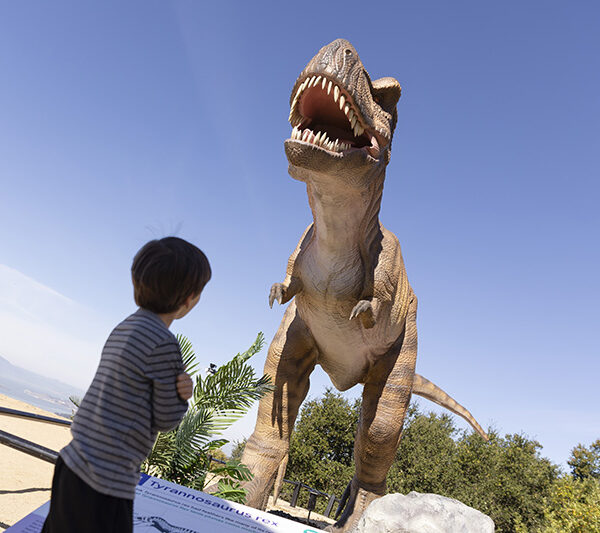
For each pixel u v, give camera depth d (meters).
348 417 18.95
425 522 2.91
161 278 1.98
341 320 5.05
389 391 5.57
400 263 5.28
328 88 4.05
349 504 5.82
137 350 1.92
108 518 1.81
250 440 5.55
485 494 16.98
